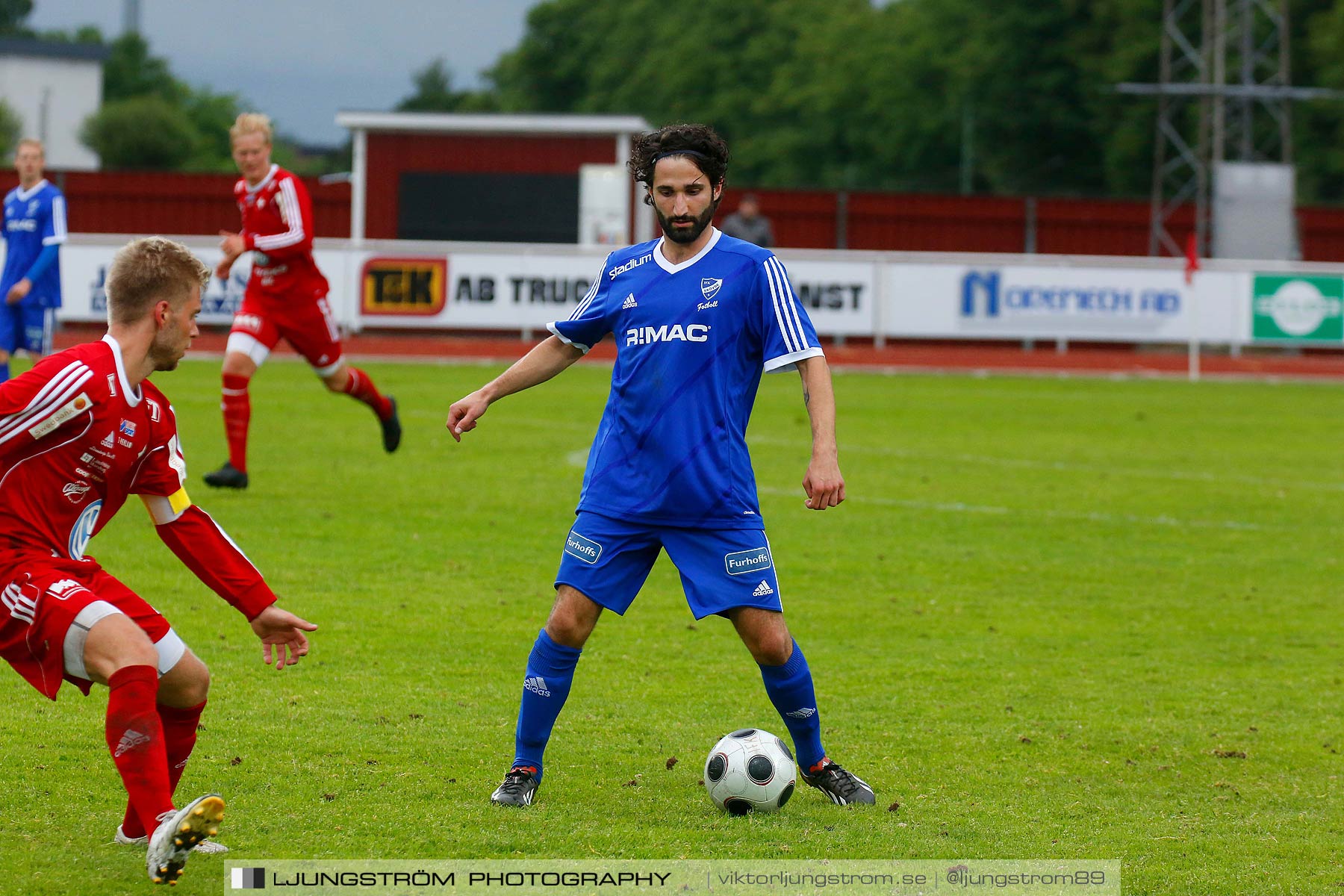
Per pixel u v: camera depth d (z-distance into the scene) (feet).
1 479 44.91
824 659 79.05
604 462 54.60
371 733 62.85
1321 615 92.99
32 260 147.13
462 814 53.16
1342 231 405.18
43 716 63.62
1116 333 306.35
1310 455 174.29
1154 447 179.93
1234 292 306.55
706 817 53.78
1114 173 612.29
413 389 225.97
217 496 121.90
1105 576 103.45
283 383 230.89
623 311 54.08
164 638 46.62
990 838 52.21
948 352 308.40
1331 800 57.72
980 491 140.36
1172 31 461.78
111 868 47.19
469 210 375.66
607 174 360.89
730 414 53.62
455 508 120.67
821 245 391.65
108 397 45.01
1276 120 521.24
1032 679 75.87
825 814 54.44
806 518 123.24
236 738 61.41
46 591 44.21
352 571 95.81
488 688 70.79
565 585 54.39
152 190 388.16
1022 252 396.78
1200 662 80.53
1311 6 604.08
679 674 74.59
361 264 289.33
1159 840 52.49
